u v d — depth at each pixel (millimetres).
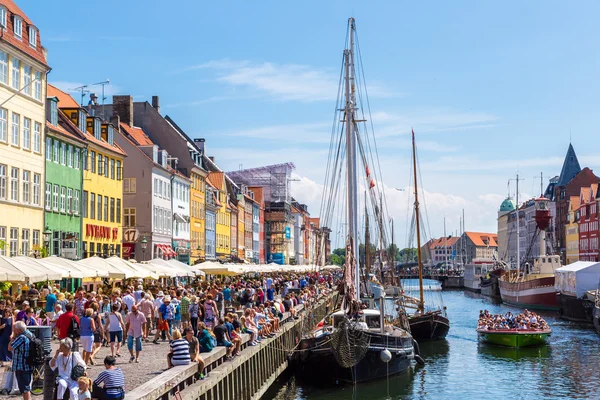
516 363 47656
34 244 51062
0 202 46312
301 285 74312
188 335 24875
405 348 40719
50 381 17875
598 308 62344
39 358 18812
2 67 46906
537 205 132750
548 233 135375
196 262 89500
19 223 49031
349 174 41656
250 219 140250
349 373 37656
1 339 23125
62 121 59656
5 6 47312
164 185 81688
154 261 48062
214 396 25500
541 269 100438
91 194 63188
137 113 91438
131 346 27094
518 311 92312
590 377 42406
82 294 31047
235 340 30625
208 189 103438
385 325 42875
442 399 36125
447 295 142250
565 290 81500
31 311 25859
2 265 28406
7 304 27969
